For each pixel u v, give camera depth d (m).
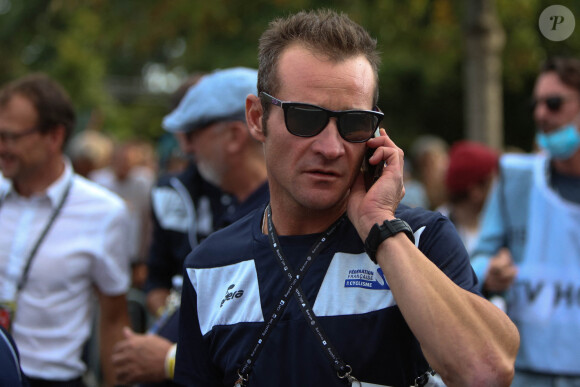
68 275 5.28
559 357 5.34
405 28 14.69
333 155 2.89
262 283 3.08
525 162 5.79
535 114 5.67
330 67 2.93
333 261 2.99
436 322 2.57
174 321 4.88
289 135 2.97
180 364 3.45
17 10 28.73
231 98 4.95
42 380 5.15
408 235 2.84
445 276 2.71
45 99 5.29
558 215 5.49
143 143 16.66
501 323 2.66
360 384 2.82
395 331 2.86
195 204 5.54
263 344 2.96
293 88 2.96
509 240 5.77
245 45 18.98
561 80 5.51
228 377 3.07
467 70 11.85
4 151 5.21
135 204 13.20
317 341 2.86
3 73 31.89
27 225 5.32
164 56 21.45
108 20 15.58
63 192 5.43
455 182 7.77
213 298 3.27
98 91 31.19
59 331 5.23
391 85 26.20
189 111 5.04
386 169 2.98
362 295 2.90
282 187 3.09
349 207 2.99
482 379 2.51
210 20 14.27
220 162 5.02
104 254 5.42
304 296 2.95
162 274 5.95
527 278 5.53
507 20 13.76
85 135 13.74
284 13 3.60
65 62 29.38
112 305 5.57
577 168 5.54
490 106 11.68
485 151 7.85
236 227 3.40
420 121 30.53
